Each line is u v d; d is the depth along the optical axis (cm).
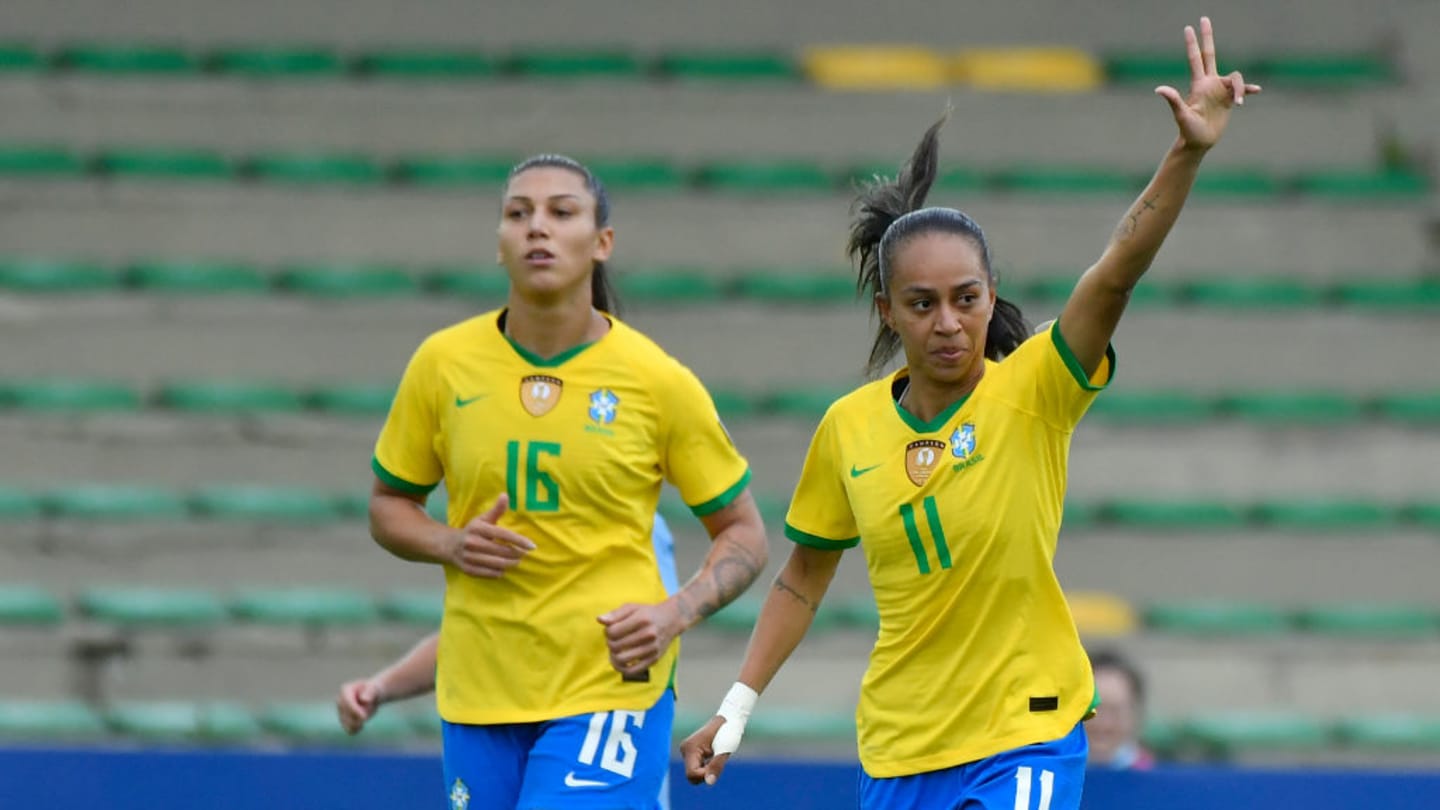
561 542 1761
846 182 5091
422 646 2028
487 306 4522
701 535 3888
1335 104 5341
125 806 2370
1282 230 4972
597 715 1748
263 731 3409
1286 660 3744
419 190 4878
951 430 1606
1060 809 1555
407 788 2384
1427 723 3638
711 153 5194
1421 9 5628
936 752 1605
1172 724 3603
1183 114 1491
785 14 5619
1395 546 4078
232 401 4272
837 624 3759
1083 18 5675
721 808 2402
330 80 5259
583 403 1773
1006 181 5081
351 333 4431
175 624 3644
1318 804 2377
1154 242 1518
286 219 4800
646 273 4791
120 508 3922
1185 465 4241
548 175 1781
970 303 1562
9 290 4484
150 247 4750
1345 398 4509
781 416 4322
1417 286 4841
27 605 3625
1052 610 1600
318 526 3881
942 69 5478
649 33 5581
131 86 5106
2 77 5091
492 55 5500
